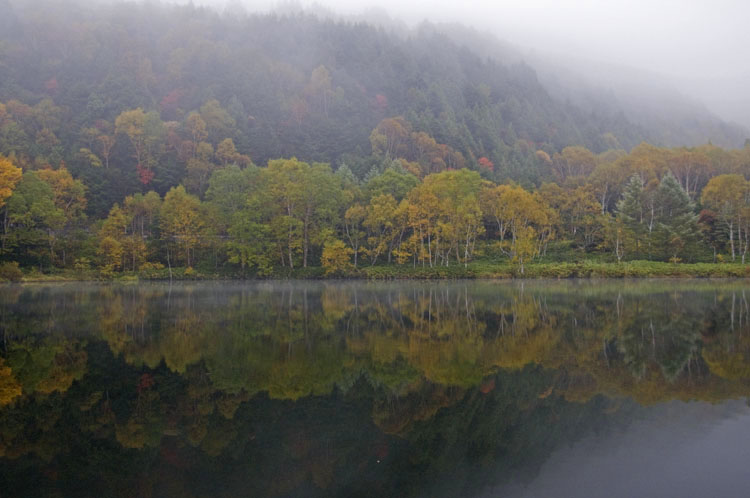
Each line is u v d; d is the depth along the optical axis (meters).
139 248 73.62
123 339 24.33
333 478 9.45
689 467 9.75
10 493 8.82
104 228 73.81
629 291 51.47
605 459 10.20
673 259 77.31
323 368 18.31
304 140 138.25
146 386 15.91
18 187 68.56
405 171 104.69
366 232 83.38
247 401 14.33
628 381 16.16
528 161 145.38
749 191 82.38
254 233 75.12
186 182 106.69
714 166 109.44
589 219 87.12
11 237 66.88
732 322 28.77
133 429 12.17
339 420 12.72
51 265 70.25
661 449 10.68
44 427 12.30
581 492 8.72
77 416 13.09
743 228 79.19
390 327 28.12
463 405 13.91
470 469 9.80
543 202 86.44
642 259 80.56
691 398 14.28
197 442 11.30
